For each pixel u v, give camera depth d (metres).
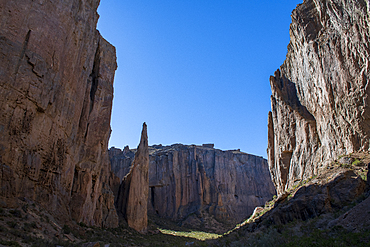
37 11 27.69
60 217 27.92
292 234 24.95
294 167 45.03
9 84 23.72
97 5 42.88
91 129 41.16
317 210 27.27
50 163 27.98
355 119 31.31
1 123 22.62
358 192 26.25
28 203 23.31
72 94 33.47
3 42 24.11
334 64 34.94
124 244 37.28
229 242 32.56
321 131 39.41
